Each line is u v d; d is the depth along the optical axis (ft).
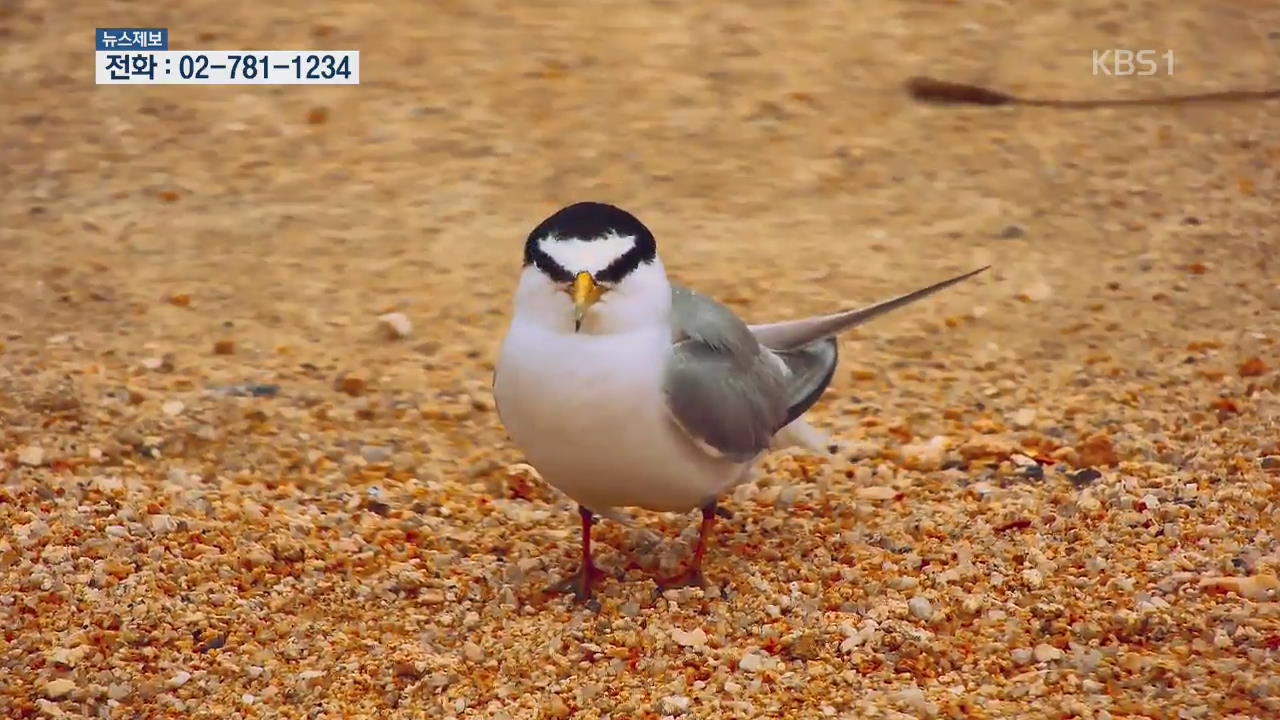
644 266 28.43
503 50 61.93
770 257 49.67
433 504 35.91
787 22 64.18
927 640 28.07
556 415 28.40
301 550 32.37
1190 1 66.69
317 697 27.37
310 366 43.21
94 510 33.45
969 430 39.40
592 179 54.34
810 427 34.27
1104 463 36.58
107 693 27.37
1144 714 25.41
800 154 56.03
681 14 64.69
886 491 35.63
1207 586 29.35
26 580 30.50
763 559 32.45
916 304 47.03
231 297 47.39
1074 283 48.24
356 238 50.98
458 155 55.67
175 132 57.11
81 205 52.80
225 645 29.04
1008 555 31.45
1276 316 45.60
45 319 45.70
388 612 30.55
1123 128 57.72
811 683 27.14
